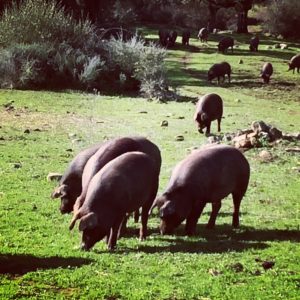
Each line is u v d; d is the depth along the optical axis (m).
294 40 91.38
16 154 22.77
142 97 40.47
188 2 104.19
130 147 14.43
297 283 11.26
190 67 59.34
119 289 10.69
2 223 14.73
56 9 48.75
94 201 12.55
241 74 56.53
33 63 41.44
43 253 12.45
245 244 13.64
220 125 30.69
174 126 29.78
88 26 48.12
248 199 18.05
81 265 11.79
